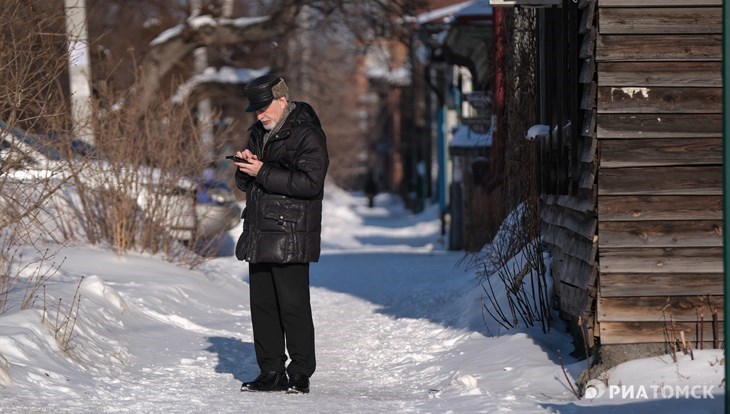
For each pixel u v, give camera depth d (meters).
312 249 11.99
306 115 12.12
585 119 12.26
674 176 11.56
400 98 108.94
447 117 44.97
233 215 25.08
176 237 21.73
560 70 13.61
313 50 62.06
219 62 61.72
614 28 11.54
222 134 22.77
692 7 11.54
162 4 59.16
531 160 16.38
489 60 24.17
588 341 12.02
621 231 11.59
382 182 152.62
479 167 28.59
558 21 13.83
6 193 16.41
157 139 21.55
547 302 14.23
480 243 23.25
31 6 16.67
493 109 22.86
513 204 18.67
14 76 15.68
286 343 12.37
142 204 21.41
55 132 19.36
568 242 13.38
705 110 11.52
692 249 11.55
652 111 11.56
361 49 48.44
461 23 33.09
